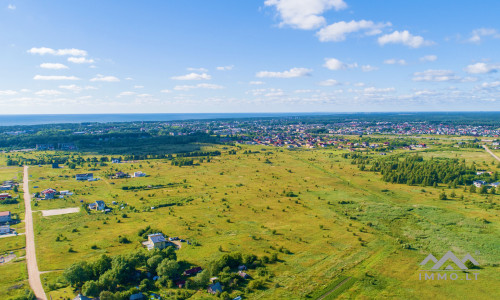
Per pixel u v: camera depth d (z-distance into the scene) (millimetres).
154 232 128625
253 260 104062
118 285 90562
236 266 101688
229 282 90750
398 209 158625
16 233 129250
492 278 93688
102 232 130625
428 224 137625
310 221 143500
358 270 98812
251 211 158250
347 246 116375
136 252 102062
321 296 85250
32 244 118625
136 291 85438
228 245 117375
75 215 152125
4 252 111500
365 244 117938
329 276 95375
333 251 112312
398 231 130625
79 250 113438
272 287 89500
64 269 99125
